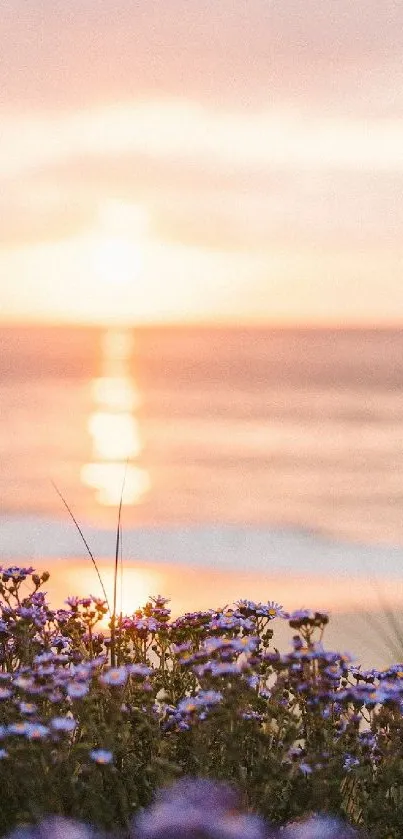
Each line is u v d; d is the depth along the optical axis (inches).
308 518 1030.4
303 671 177.8
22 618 190.4
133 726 176.4
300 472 1382.9
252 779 160.9
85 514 1037.2
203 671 169.8
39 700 174.7
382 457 1525.6
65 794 157.9
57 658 180.7
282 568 780.6
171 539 895.7
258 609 199.9
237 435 1814.7
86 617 204.4
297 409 2274.9
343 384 3120.1
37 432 1867.6
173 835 91.2
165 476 1344.7
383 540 908.0
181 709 168.4
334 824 150.5
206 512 1059.9
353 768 171.5
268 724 175.6
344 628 482.0
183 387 3063.5
